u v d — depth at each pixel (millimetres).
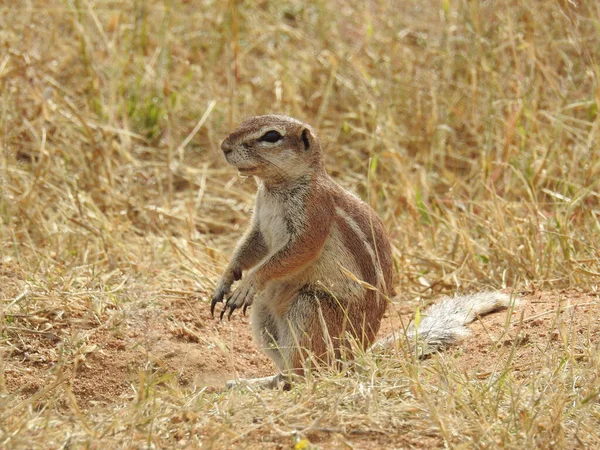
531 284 11578
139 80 16812
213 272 12336
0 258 11938
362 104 16422
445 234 13422
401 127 16203
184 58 17969
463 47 17281
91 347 9969
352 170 16219
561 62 16047
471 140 15930
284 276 9648
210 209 15445
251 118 9984
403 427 7730
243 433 7531
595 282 11219
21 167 14812
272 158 9641
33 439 7277
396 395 8266
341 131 16703
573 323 9820
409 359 8984
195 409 7984
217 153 16156
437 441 7531
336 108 17016
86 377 9648
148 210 14328
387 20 18578
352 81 17156
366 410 7863
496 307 10828
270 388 9336
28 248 12625
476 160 15070
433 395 8172
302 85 17484
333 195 10016
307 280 9906
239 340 10969
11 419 7586
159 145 16594
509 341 9781
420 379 8688
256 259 10250
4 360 9586
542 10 16328
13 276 11391
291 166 9695
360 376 8594
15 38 16547
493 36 16359
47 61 16766
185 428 7652
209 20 18688
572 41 15062
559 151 14016
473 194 14406
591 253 11844
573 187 13438
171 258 12992
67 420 7766
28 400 8102
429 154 15805
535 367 8922
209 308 11484
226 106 16969
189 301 11594
